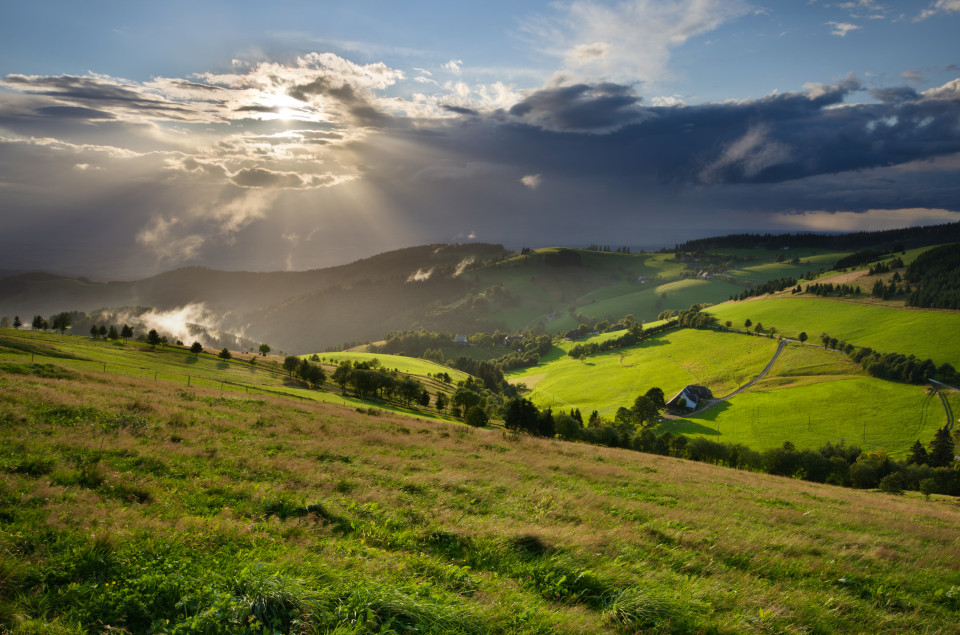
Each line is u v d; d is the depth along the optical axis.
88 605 6.59
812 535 15.95
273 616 6.47
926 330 195.50
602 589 8.59
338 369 117.75
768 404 157.50
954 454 110.69
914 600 10.28
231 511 11.12
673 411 161.88
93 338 127.06
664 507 17.59
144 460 14.75
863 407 145.75
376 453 22.33
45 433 17.17
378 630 6.40
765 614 8.14
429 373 198.25
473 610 6.99
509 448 31.88
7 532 8.34
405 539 10.44
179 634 6.10
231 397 40.06
